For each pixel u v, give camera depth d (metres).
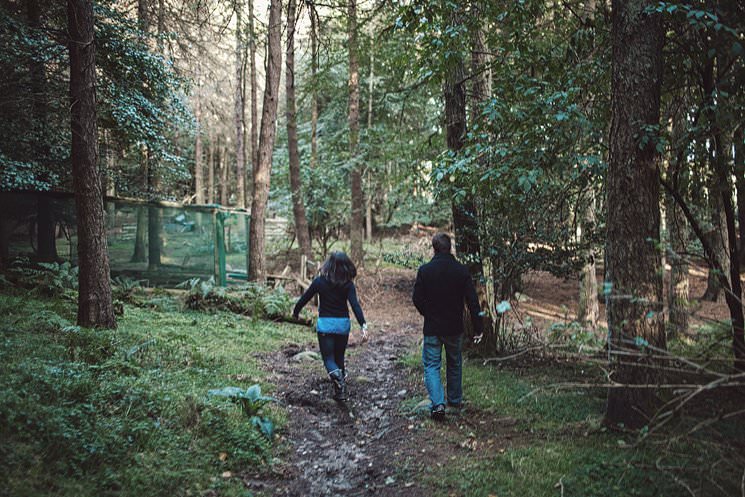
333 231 17.83
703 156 4.53
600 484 3.06
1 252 9.09
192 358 5.58
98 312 5.96
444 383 5.75
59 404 3.44
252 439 3.81
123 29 10.40
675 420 3.76
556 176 5.56
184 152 22.69
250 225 12.36
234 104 22.16
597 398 4.83
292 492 3.33
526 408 4.65
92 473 2.92
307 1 8.58
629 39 3.76
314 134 17.95
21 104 8.49
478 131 5.48
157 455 3.26
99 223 5.97
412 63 7.61
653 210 3.74
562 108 4.63
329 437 4.36
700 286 15.05
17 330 5.16
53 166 10.46
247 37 11.74
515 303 6.91
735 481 2.83
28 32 8.64
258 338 7.69
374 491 3.34
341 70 19.28
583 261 6.27
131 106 10.35
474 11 5.86
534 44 6.07
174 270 11.19
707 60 4.34
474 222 6.73
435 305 4.71
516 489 3.12
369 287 14.63
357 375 6.41
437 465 3.62
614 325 3.82
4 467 2.64
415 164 8.45
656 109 3.76
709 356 3.00
